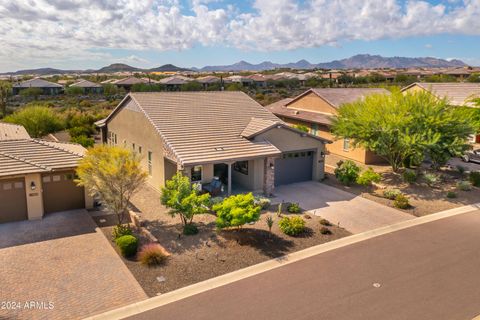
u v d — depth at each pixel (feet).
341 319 35.27
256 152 69.87
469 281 42.06
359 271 43.96
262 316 35.58
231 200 52.75
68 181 63.16
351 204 67.77
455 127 75.15
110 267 44.70
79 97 270.05
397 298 38.65
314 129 114.01
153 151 74.79
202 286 40.73
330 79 356.79
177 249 49.39
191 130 73.36
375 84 332.19
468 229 56.75
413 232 55.57
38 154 62.85
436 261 46.60
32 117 124.36
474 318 35.68
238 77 376.89
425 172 85.10
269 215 61.72
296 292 39.52
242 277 42.60
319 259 46.91
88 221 59.16
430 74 423.23
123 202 56.95
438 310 36.81
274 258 47.03
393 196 70.38
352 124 80.48
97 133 142.10
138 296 38.88
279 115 128.36
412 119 75.77
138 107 79.61
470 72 431.43
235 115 83.66
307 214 62.34
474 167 94.68
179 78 342.03
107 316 35.68
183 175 64.64
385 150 79.61
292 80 354.54
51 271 43.65
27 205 58.80
